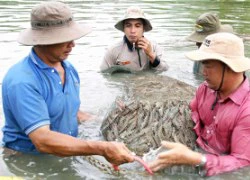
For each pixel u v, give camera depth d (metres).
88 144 3.21
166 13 9.98
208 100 3.67
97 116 4.52
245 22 9.15
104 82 5.73
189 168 3.38
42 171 3.40
